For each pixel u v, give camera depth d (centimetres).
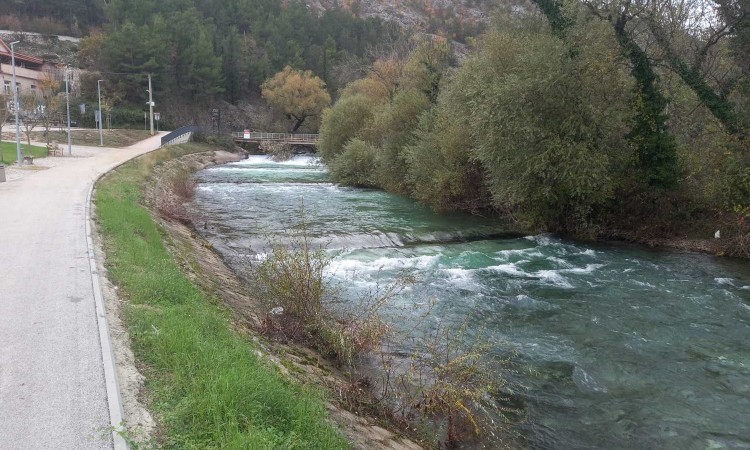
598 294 1384
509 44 2358
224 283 1217
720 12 2228
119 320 712
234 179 4056
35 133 5344
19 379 540
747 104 2094
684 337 1095
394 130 3459
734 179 1941
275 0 12662
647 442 718
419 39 5091
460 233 2120
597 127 2050
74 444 436
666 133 2147
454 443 681
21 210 1486
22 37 9625
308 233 1930
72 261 975
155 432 461
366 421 671
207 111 8919
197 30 9231
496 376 866
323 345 912
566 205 2239
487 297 1317
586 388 862
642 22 2155
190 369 565
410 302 1251
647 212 2197
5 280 862
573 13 2086
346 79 7731
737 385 887
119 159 3553
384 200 3038
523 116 2017
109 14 9012
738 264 1780
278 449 448
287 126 9425
